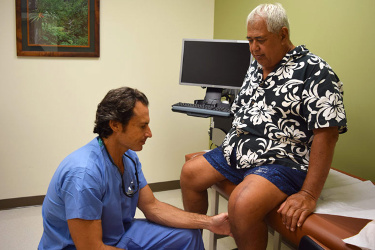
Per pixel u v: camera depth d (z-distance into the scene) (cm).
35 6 249
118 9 271
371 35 173
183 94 304
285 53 145
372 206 135
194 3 294
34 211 266
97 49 269
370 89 176
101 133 123
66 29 259
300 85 137
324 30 201
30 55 254
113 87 281
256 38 140
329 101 130
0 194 266
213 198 197
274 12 138
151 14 281
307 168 142
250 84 161
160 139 304
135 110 117
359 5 178
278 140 144
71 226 114
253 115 150
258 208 130
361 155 184
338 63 193
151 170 307
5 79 253
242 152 151
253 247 136
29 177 271
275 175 137
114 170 125
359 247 105
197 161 171
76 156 120
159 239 141
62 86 267
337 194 147
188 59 239
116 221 130
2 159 262
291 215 126
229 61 228
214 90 237
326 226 119
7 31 247
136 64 284
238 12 269
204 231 236
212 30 307
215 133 250
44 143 270
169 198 295
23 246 217
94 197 114
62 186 115
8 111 257
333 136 132
